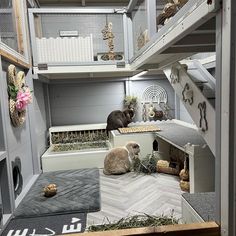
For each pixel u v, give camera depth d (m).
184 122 3.88
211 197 1.27
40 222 1.88
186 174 2.40
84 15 3.32
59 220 1.90
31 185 2.61
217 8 0.74
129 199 2.26
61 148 3.52
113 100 4.31
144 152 3.26
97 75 3.89
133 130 3.38
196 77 2.40
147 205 2.12
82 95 4.23
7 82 2.17
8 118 2.12
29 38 3.01
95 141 3.84
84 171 3.06
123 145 3.22
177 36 1.32
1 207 1.84
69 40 3.16
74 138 3.89
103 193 2.40
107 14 3.19
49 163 3.14
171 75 2.40
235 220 0.73
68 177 2.85
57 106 4.18
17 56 2.44
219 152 0.78
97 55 3.34
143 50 2.29
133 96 4.16
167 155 3.19
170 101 4.33
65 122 4.23
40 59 3.13
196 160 2.13
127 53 3.22
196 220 1.10
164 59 2.45
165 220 1.28
